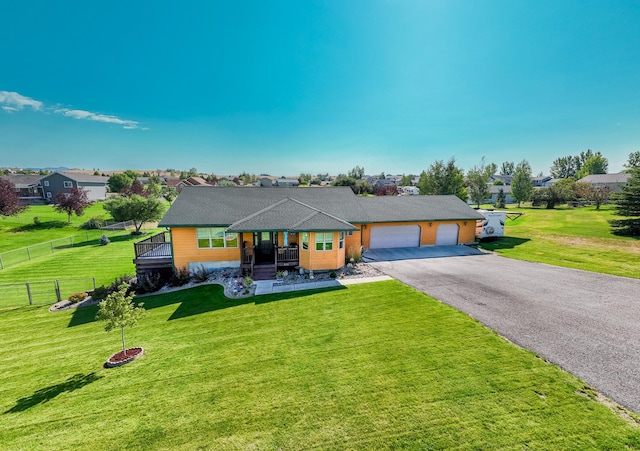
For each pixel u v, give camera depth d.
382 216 22.38
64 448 5.64
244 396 6.73
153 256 17.34
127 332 10.93
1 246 29.59
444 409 5.94
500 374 6.90
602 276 14.38
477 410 5.86
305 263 16.20
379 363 7.61
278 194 21.08
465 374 6.97
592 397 6.07
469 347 8.12
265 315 11.38
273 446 5.34
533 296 11.80
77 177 65.81
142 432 5.88
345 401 6.33
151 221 37.38
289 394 6.68
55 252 27.02
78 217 44.81
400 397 6.34
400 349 8.23
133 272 20.91
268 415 6.09
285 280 15.44
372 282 14.49
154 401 6.81
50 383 8.03
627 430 5.24
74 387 7.70
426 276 15.16
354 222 18.75
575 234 25.20
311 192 22.00
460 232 23.67
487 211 24.97
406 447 5.16
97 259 24.58
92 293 15.75
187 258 16.97
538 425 5.44
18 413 6.81
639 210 23.98
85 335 11.29
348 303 11.96
